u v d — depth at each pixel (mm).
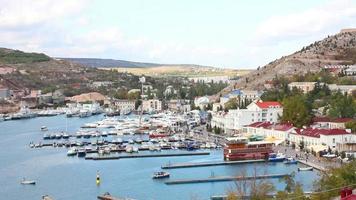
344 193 115812
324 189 168250
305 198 164625
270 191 187625
